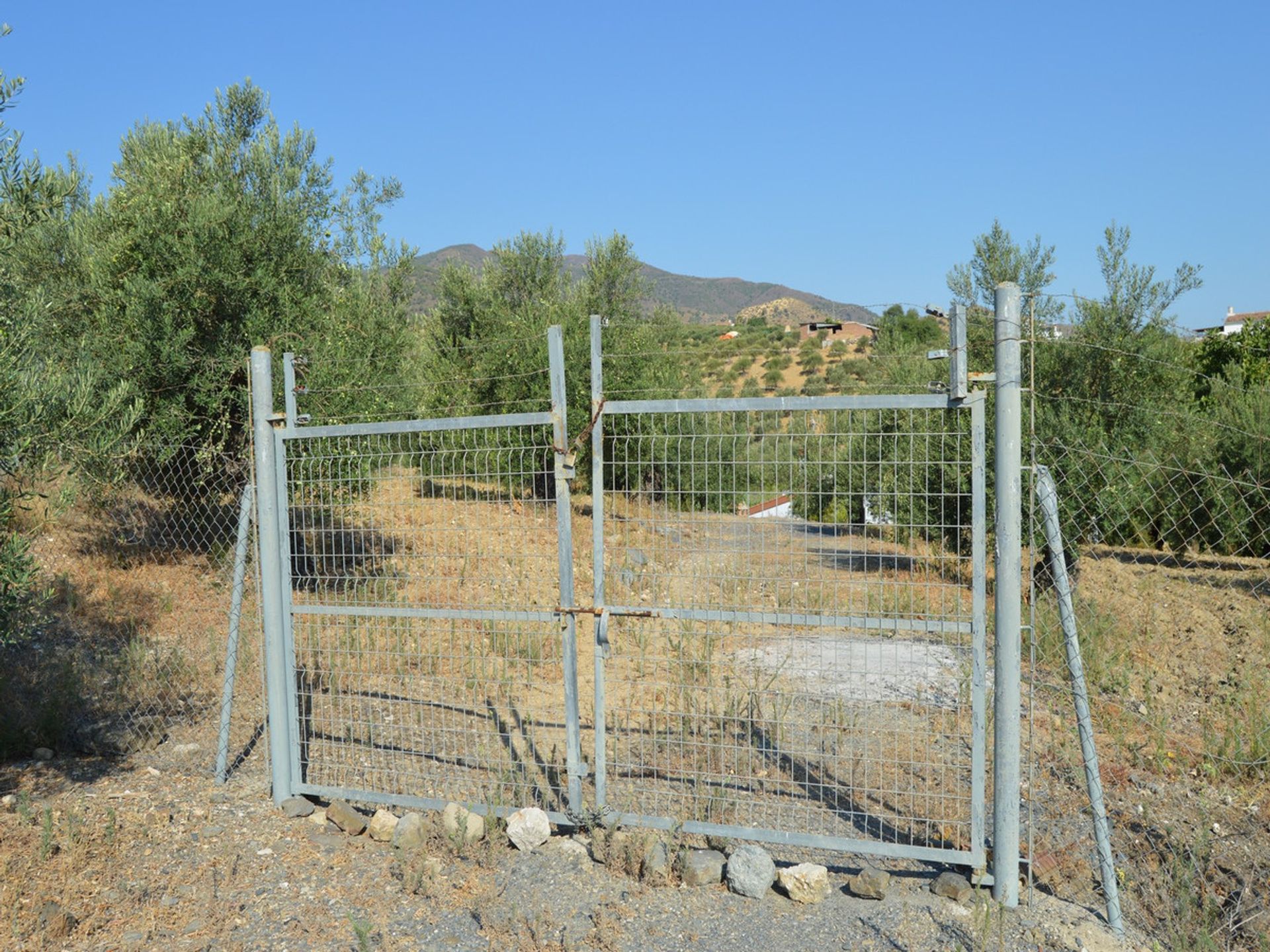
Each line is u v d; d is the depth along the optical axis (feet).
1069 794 15.56
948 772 16.20
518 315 58.13
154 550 28.58
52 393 15.57
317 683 21.57
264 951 11.29
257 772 17.43
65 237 30.25
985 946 10.92
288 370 15.72
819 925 11.63
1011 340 11.73
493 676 21.66
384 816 14.57
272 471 15.80
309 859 13.73
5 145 15.43
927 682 21.53
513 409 47.91
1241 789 15.71
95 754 18.31
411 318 44.52
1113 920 11.43
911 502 12.94
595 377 13.43
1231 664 22.86
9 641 15.42
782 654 23.58
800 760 16.93
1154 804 15.19
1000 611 11.88
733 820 14.39
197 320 30.12
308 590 16.57
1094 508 26.58
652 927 11.61
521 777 16.20
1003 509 11.82
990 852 13.07
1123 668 21.81
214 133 33.42
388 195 38.81
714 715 17.69
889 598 25.85
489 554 20.26
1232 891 12.52
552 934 11.49
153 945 11.41
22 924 11.68
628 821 13.70
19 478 16.60
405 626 22.21
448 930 11.68
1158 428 29.86
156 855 13.80
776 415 15.46
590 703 20.44
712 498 18.02
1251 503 21.52
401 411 33.09
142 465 26.89
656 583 18.21
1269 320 58.29
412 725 19.10
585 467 42.83
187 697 20.95
